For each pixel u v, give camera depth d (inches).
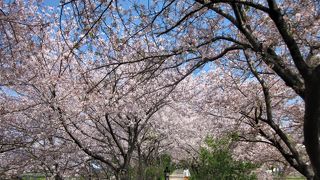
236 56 434.9
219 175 550.0
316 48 259.1
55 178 599.2
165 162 965.8
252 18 350.0
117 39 279.6
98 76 443.5
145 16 277.0
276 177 680.4
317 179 185.3
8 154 584.1
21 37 383.6
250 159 562.9
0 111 471.2
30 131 505.0
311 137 181.2
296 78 237.1
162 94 530.9
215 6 273.4
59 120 488.1
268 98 374.0
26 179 687.7
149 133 773.9
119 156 649.6
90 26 251.9
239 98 482.9
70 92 452.8
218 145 549.3
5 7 384.8
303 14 278.7
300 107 492.4
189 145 827.4
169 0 288.7
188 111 648.4
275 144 405.1
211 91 524.1
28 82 447.5
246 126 503.2
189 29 327.6
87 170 720.3
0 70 401.4
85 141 580.1
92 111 508.4
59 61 475.8
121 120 578.6
